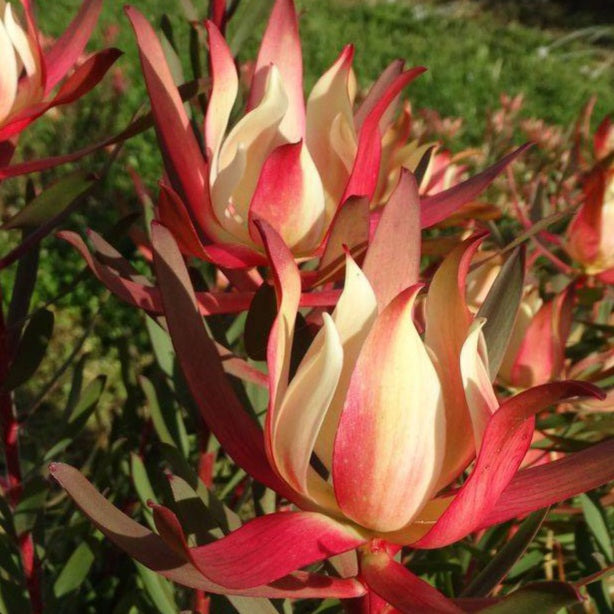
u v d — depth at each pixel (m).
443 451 0.16
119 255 0.23
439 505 0.17
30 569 0.29
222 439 0.17
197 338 0.17
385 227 0.18
